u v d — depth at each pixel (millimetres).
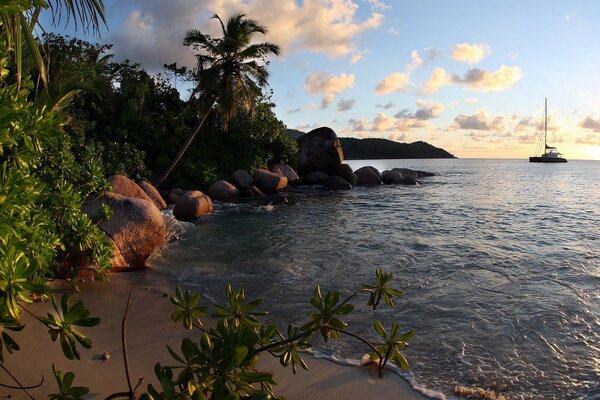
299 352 4859
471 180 45375
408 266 8977
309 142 33906
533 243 11688
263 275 8227
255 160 29078
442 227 14680
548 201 24266
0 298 2463
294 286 7508
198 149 28016
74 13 5539
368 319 5922
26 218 4652
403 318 5953
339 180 31047
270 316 6090
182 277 7949
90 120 25953
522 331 5496
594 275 8148
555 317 5938
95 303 6207
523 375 4426
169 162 26641
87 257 7168
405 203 22609
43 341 4555
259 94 24844
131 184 12375
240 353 2010
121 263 8078
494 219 16797
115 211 8523
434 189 32094
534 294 6973
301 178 33562
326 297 2896
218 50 22953
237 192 24469
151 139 27109
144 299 6484
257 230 14047
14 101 3418
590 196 27625
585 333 5434
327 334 2814
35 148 3971
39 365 4105
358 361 4672
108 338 5012
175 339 5035
